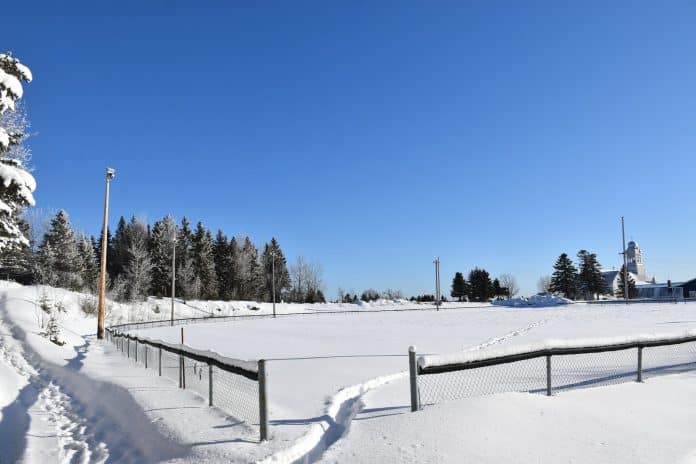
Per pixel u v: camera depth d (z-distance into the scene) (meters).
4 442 7.59
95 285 60.59
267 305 82.19
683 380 9.20
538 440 5.59
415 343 21.11
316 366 13.70
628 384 8.69
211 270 85.94
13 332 23.83
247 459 5.23
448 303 95.44
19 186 11.07
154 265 74.81
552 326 30.84
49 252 54.47
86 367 13.78
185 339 26.55
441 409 6.69
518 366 12.12
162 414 7.54
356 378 11.14
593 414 6.63
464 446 5.37
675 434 5.95
